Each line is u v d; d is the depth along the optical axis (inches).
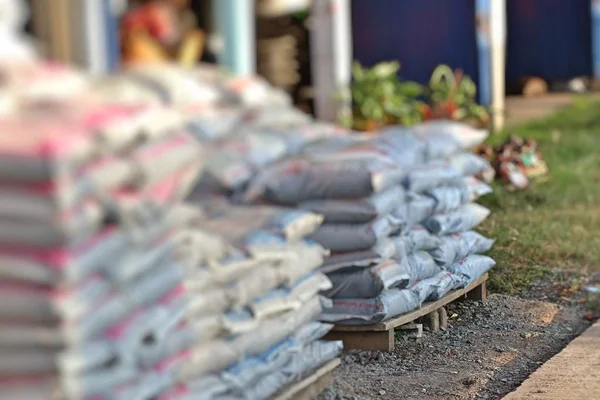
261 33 595.5
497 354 288.5
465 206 316.5
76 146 143.4
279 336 223.8
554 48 962.7
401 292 281.0
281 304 222.8
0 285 147.9
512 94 955.3
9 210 143.8
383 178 261.1
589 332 299.7
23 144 141.1
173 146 176.9
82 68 298.0
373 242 263.9
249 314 213.3
